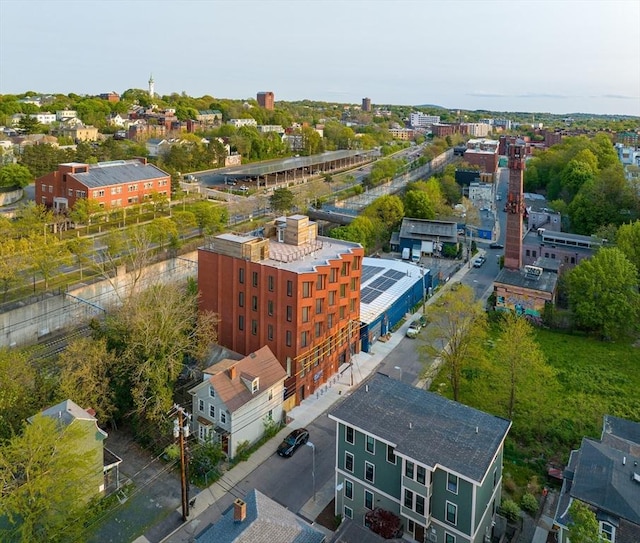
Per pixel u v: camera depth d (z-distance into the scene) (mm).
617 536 33031
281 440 54406
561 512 37188
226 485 47500
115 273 81750
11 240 79625
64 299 76312
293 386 60844
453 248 120312
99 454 43875
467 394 62000
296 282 59000
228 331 65625
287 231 71625
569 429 55219
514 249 100250
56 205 118938
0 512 34812
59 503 37719
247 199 145375
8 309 69438
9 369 48844
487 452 38938
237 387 52188
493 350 70375
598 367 70750
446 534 38969
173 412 52469
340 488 43844
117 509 44125
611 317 78688
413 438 40406
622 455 38625
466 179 198375
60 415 42594
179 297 63188
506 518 43094
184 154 188750
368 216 130000
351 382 65938
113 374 52406
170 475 48469
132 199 127062
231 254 64125
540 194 186125
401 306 85562
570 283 83750
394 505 40969
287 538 32656
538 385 56219
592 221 126688
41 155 148125
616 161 175375
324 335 64375
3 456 37781
